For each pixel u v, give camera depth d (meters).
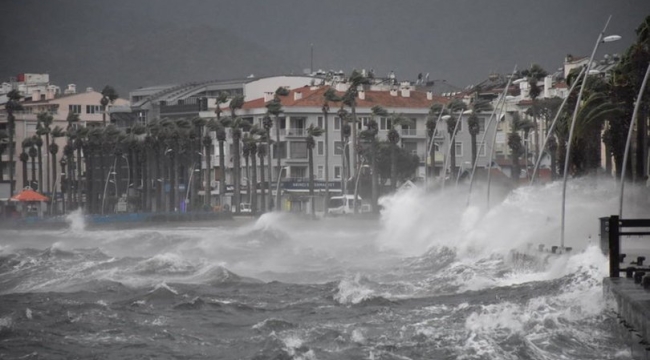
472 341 102.75
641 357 86.44
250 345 110.44
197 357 104.69
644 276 103.19
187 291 153.50
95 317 130.75
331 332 112.88
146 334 118.56
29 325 125.38
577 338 101.56
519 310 115.50
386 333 111.62
